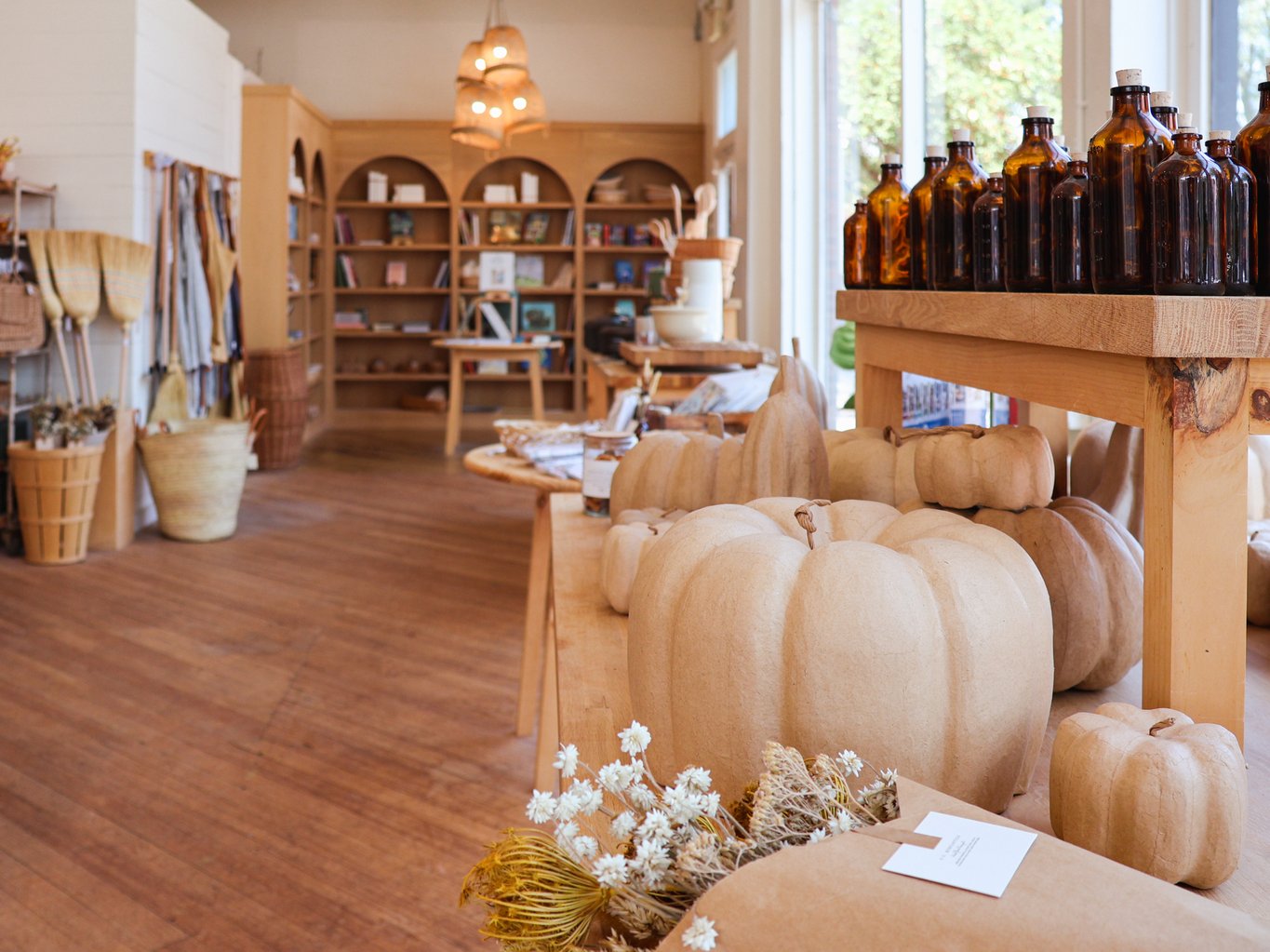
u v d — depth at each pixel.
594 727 1.21
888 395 1.78
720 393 3.90
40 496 5.43
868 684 0.90
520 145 10.91
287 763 3.14
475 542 6.09
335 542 6.07
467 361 11.23
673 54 11.09
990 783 0.95
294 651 4.16
